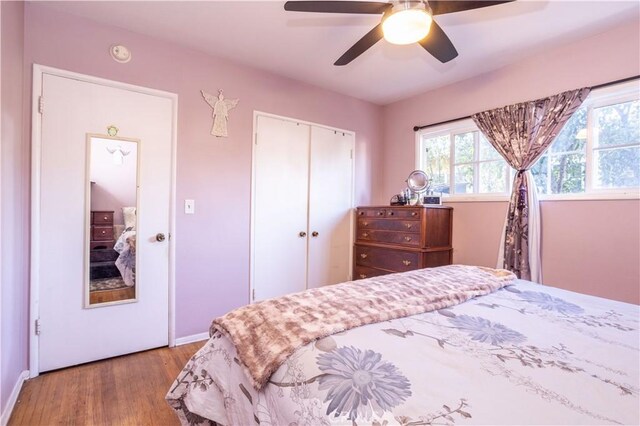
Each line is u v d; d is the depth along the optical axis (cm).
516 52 249
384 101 369
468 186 308
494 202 282
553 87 244
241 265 277
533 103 249
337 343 91
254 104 282
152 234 235
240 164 275
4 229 154
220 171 264
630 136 214
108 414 162
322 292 133
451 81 309
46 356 199
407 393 69
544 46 239
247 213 280
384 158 382
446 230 301
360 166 364
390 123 376
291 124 306
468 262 298
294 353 88
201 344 248
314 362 83
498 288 151
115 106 220
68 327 206
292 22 214
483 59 261
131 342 228
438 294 132
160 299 239
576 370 79
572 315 118
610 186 223
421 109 342
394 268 303
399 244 301
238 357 102
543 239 248
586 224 227
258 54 259
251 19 211
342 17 208
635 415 62
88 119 211
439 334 99
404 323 107
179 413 125
